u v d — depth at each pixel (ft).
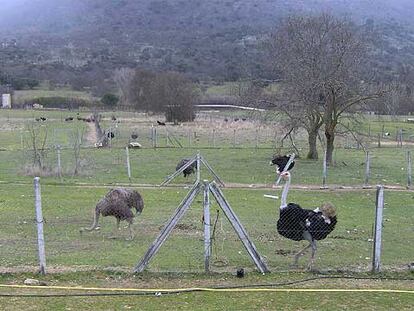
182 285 38.29
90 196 81.35
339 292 37.17
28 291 36.27
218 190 41.22
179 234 57.36
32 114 319.47
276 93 137.80
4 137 190.80
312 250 44.19
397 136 208.54
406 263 47.52
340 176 112.57
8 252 48.34
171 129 234.17
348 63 128.67
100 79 460.55
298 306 34.40
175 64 477.77
